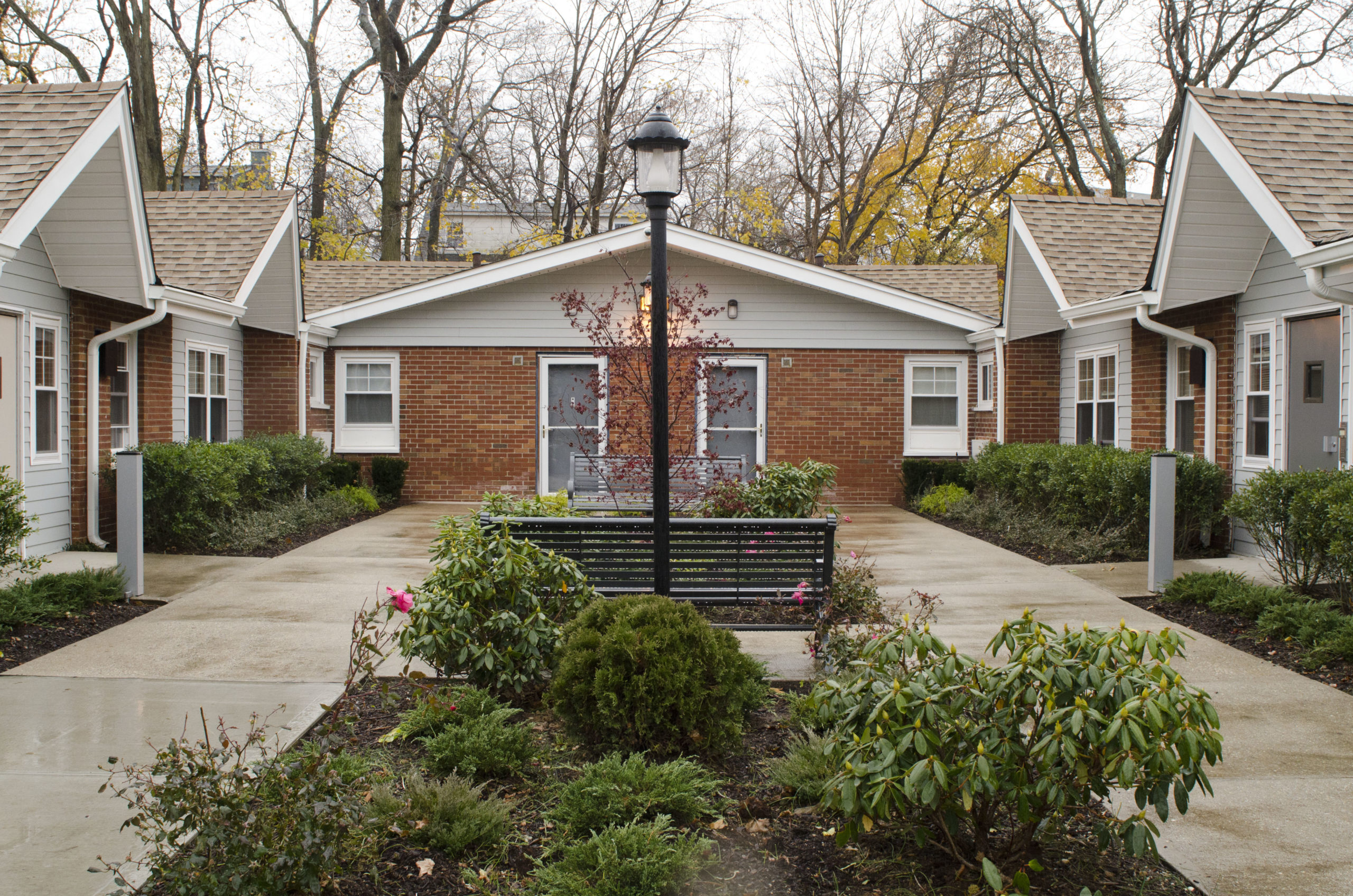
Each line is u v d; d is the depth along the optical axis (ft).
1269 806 13.26
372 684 18.03
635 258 51.96
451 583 16.35
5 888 10.73
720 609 22.59
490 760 13.76
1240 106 29.91
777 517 28.12
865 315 52.85
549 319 52.21
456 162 96.37
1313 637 20.66
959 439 53.36
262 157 88.02
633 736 14.25
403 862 11.53
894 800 10.07
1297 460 30.50
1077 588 27.94
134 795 13.29
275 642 21.67
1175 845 12.04
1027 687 10.37
